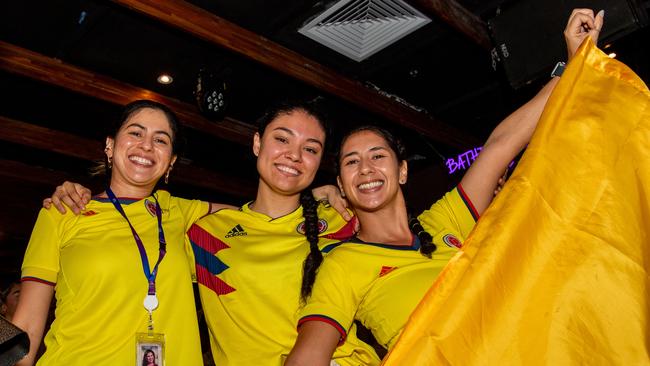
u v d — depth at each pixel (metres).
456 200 2.20
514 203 1.54
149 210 2.28
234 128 6.68
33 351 1.92
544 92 2.12
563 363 1.39
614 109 1.64
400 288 1.97
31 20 4.79
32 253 2.03
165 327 2.04
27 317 1.92
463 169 6.95
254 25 5.02
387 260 2.03
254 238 2.28
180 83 5.91
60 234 2.08
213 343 2.23
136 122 2.31
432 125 6.66
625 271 1.46
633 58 5.08
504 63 3.19
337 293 1.95
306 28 4.98
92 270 2.00
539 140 1.62
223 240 2.29
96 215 2.16
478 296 1.45
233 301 2.14
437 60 5.58
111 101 5.62
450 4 4.85
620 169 1.57
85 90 5.46
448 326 1.42
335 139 7.12
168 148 2.36
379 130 2.25
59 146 6.63
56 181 7.59
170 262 2.14
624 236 1.49
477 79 5.95
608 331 1.41
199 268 2.26
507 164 2.14
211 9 4.80
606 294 1.44
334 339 1.83
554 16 2.95
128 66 5.55
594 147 1.60
